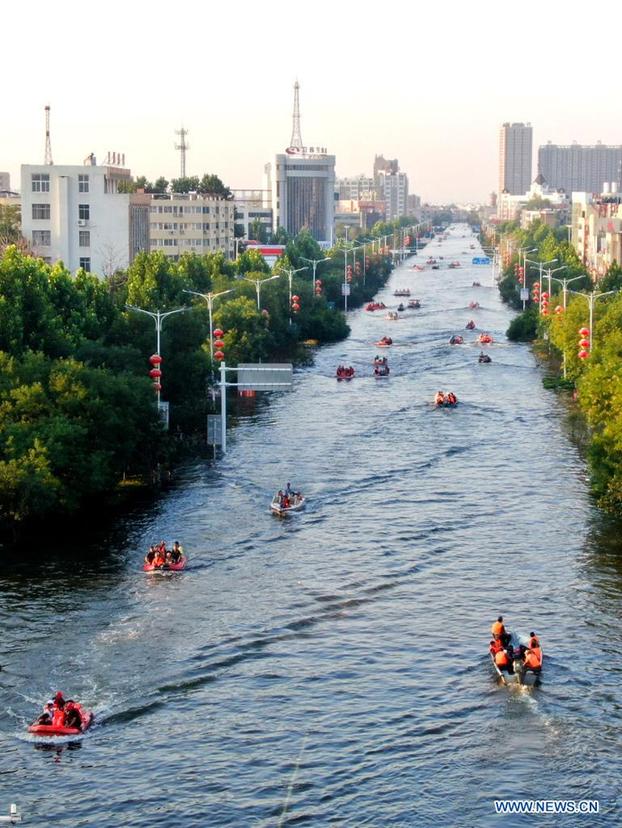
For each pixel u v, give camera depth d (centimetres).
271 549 12181
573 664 9394
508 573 11394
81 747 8275
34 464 12069
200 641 9881
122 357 15575
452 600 10744
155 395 15088
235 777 7931
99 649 9700
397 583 11181
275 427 18138
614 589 10931
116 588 11025
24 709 8738
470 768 8000
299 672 9344
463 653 9631
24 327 15525
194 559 11831
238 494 14212
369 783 7850
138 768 8025
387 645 9806
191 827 7425
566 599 10712
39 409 12850
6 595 10819
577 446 16675
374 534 12631
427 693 8988
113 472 13462
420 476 15050
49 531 12719
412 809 7575
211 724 8569
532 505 13638
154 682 9169
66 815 7538
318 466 15575
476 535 12556
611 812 7519
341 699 8912
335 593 10938
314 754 8188
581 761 8056
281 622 10281
